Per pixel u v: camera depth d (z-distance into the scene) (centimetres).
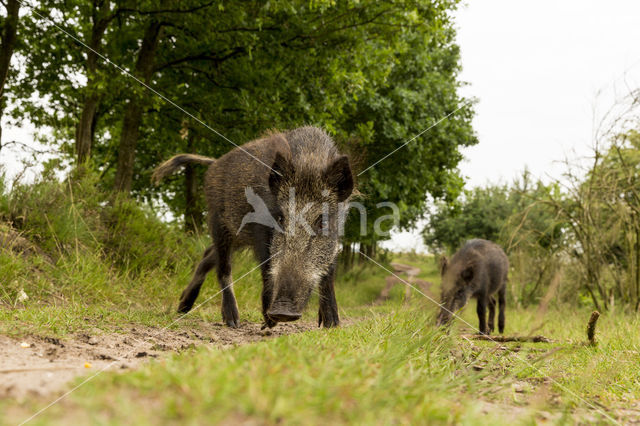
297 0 1155
